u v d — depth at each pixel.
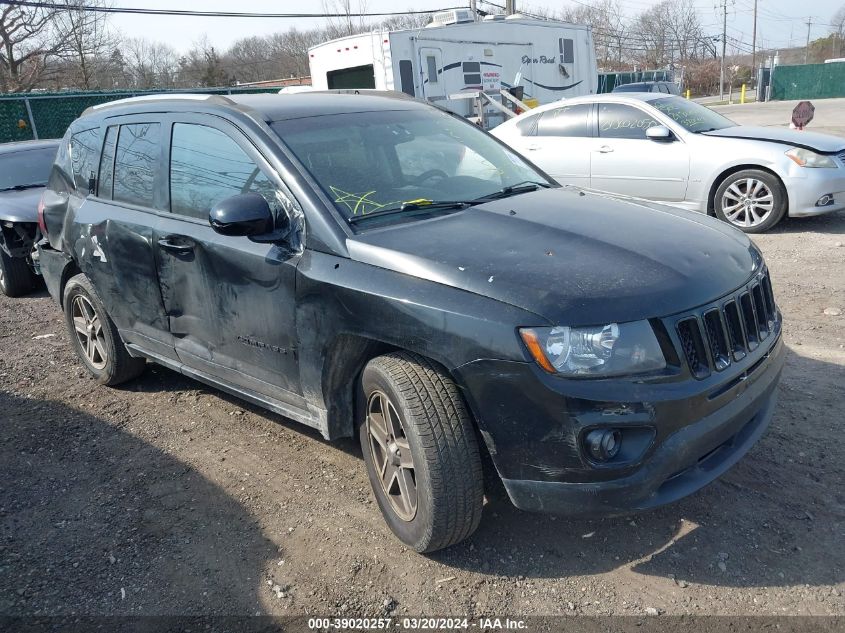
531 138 9.67
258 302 3.48
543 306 2.61
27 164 8.99
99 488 3.85
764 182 8.19
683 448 2.65
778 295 6.17
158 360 4.49
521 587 2.91
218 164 3.75
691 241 3.15
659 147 8.70
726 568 2.92
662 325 2.64
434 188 3.70
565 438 2.59
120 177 4.49
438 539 2.94
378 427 3.20
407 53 14.41
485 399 2.69
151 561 3.21
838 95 49.00
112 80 34.19
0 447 4.36
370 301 2.95
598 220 3.31
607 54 65.00
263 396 3.75
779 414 4.08
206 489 3.77
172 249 3.91
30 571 3.18
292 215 3.35
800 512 3.22
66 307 5.27
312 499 3.62
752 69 74.75
